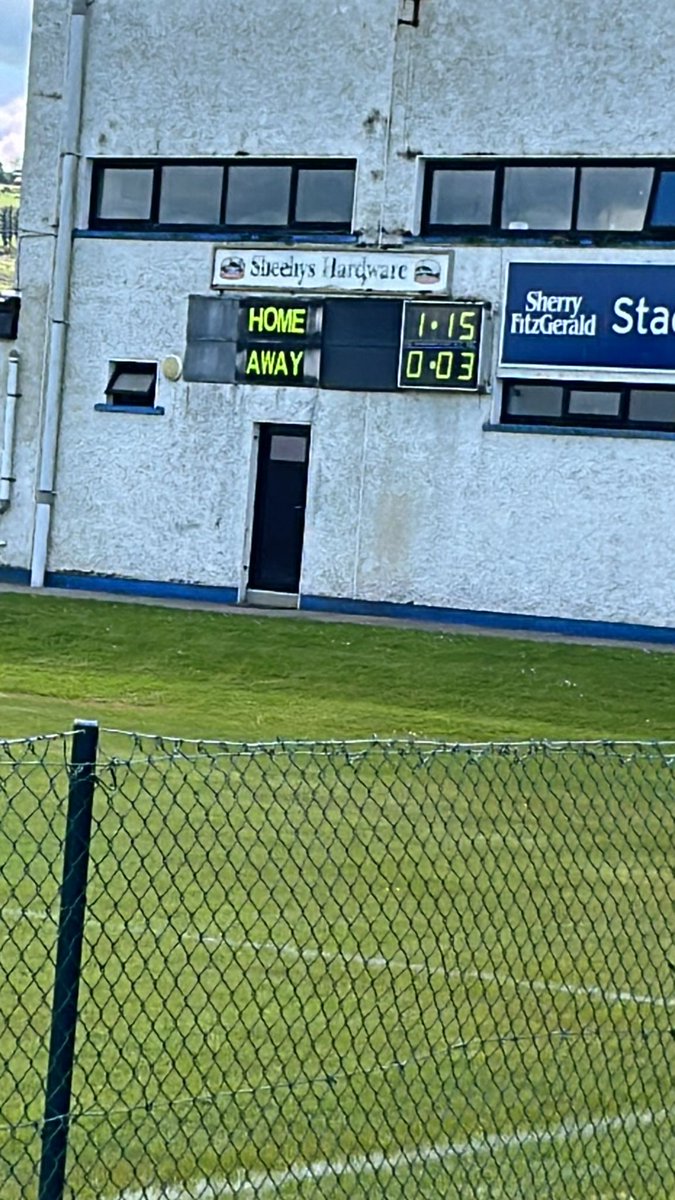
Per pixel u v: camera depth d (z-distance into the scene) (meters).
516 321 27.42
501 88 27.52
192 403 29.19
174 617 26.34
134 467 29.56
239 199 29.30
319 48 28.53
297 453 28.91
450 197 28.14
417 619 27.94
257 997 8.79
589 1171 7.10
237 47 28.98
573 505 27.12
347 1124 7.34
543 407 27.70
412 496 27.98
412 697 22.03
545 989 8.98
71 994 6.17
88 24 29.78
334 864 9.73
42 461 29.94
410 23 27.98
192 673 23.03
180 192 29.64
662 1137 7.55
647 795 14.10
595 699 22.20
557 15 27.17
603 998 8.61
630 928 10.32
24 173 30.19
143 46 29.50
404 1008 8.76
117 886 10.45
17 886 9.40
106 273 29.75
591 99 27.03
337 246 28.34
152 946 9.37
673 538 26.66
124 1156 6.89
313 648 24.44
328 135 28.53
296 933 9.71
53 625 25.44
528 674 23.28
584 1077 8.05
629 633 26.89
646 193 26.95
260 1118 7.36
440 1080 7.80
